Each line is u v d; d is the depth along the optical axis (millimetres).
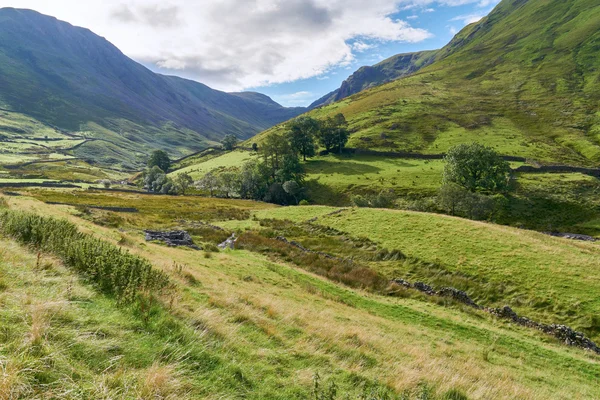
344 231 43031
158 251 23922
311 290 23344
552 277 27781
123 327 7078
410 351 12797
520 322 23391
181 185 129375
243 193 122562
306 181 122000
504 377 13109
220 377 6371
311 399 6633
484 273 29594
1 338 5117
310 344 10164
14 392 4082
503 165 92000
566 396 12898
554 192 90875
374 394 7176
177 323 7902
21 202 33031
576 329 22625
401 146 145875
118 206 71062
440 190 83500
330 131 153250
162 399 5047
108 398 4582
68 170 197875
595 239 68750
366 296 25250
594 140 127812
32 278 8141
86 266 10445
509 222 81312
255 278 22516
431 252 34250
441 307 24938
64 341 5676
